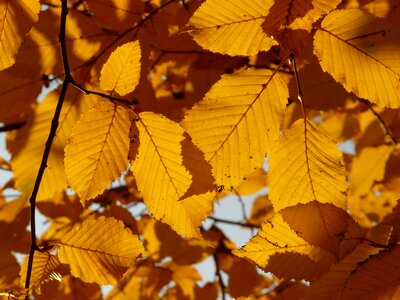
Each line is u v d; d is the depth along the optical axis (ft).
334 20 1.25
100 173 1.35
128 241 1.42
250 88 1.30
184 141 1.32
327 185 1.30
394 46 1.24
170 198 1.34
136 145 1.35
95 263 1.42
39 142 1.77
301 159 1.31
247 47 1.25
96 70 1.77
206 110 1.30
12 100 2.01
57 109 1.43
